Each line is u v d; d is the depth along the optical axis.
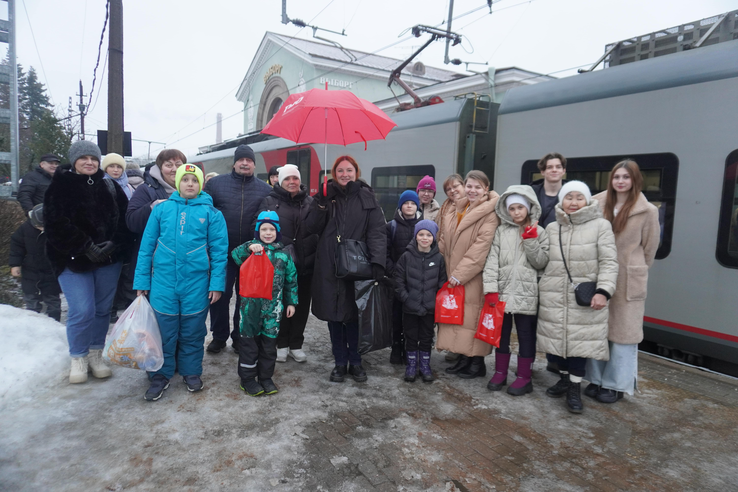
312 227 3.60
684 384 3.67
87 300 3.39
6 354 3.51
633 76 4.45
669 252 4.10
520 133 5.42
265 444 2.69
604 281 3.10
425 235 3.66
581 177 4.82
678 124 4.05
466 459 2.60
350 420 3.02
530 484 2.38
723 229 3.77
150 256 3.27
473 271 3.58
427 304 3.66
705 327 3.88
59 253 3.27
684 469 2.55
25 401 3.14
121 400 3.20
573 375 3.23
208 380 3.61
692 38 4.55
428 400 3.37
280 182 4.04
